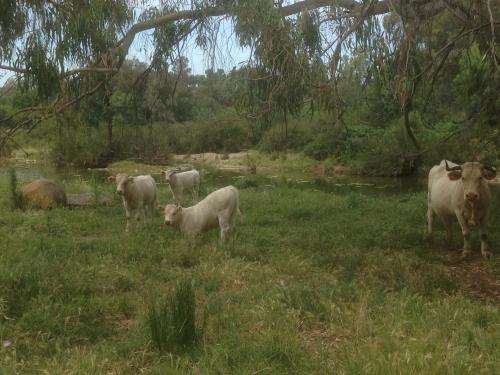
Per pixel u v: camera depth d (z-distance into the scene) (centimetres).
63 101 937
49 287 609
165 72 977
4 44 805
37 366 444
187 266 789
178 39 914
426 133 2820
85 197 1492
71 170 3172
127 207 1114
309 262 784
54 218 1132
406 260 764
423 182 2781
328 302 578
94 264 736
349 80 869
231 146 3841
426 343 461
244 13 817
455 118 2036
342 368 422
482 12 873
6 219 1116
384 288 654
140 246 845
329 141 3462
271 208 1330
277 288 626
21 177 2562
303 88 867
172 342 482
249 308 578
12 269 645
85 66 905
